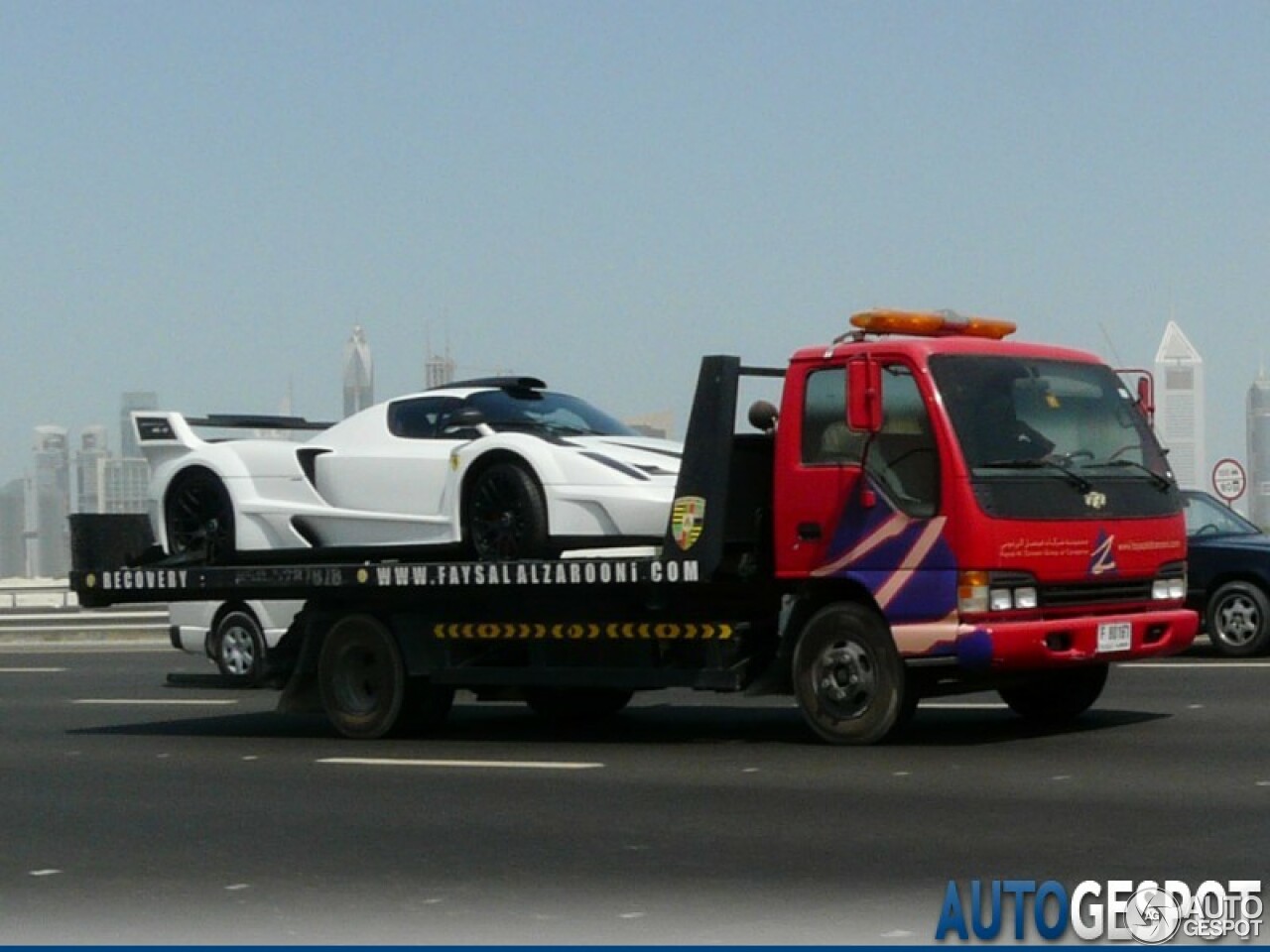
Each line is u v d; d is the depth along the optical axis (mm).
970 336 13898
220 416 17391
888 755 12953
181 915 8742
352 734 15812
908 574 13039
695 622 14164
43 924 8664
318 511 15945
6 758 14898
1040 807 10633
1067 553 13211
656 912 8445
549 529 14438
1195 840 9594
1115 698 16531
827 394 13477
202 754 14922
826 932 8047
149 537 17641
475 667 15211
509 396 15609
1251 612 21219
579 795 11766
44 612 38156
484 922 8375
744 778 12148
